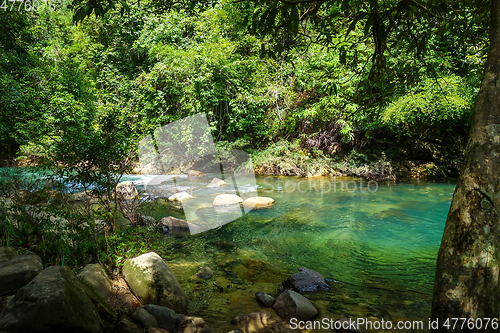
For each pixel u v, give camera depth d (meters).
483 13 2.17
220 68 12.41
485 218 1.36
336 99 10.32
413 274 3.48
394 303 2.78
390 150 11.80
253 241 4.63
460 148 11.30
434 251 4.22
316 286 3.10
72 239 3.08
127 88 12.92
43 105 9.35
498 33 1.47
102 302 2.30
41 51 13.38
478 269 1.36
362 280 3.31
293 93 12.18
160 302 2.61
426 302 2.80
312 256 4.06
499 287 1.34
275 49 2.38
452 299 1.39
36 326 1.67
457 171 11.08
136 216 5.33
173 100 12.78
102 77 13.60
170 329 2.26
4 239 3.21
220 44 12.36
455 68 9.77
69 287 1.93
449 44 2.79
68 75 13.05
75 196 5.38
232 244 4.49
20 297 1.82
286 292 2.71
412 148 11.53
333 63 9.62
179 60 12.31
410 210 6.45
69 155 3.06
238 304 2.74
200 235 4.87
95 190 3.20
